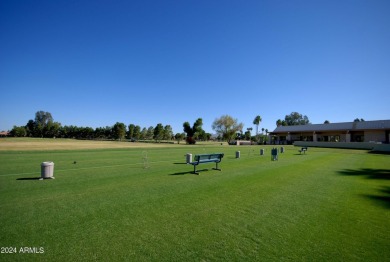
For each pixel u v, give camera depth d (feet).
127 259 12.75
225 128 268.21
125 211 20.52
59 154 75.87
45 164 34.42
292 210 21.50
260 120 282.77
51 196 25.09
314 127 214.48
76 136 398.42
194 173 41.11
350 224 18.29
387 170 49.08
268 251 13.85
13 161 55.01
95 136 379.96
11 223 17.51
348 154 97.66
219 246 14.40
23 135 395.14
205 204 22.93
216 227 17.34
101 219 18.56
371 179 38.14
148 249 13.91
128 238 15.31
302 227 17.58
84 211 20.35
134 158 65.87
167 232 16.34
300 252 13.78
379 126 176.96
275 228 17.33
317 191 29.09
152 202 23.29
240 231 16.70
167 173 40.96
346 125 196.54
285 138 232.94
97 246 14.17
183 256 13.15
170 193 26.96
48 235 15.57
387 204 23.73
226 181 34.45
